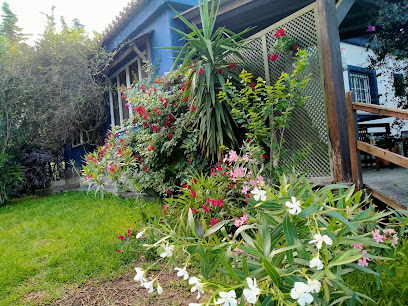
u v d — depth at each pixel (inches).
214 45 145.7
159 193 182.2
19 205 262.8
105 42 325.7
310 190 61.4
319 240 41.2
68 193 302.8
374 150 111.0
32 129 310.3
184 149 174.6
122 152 149.9
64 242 132.8
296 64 130.0
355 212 68.1
